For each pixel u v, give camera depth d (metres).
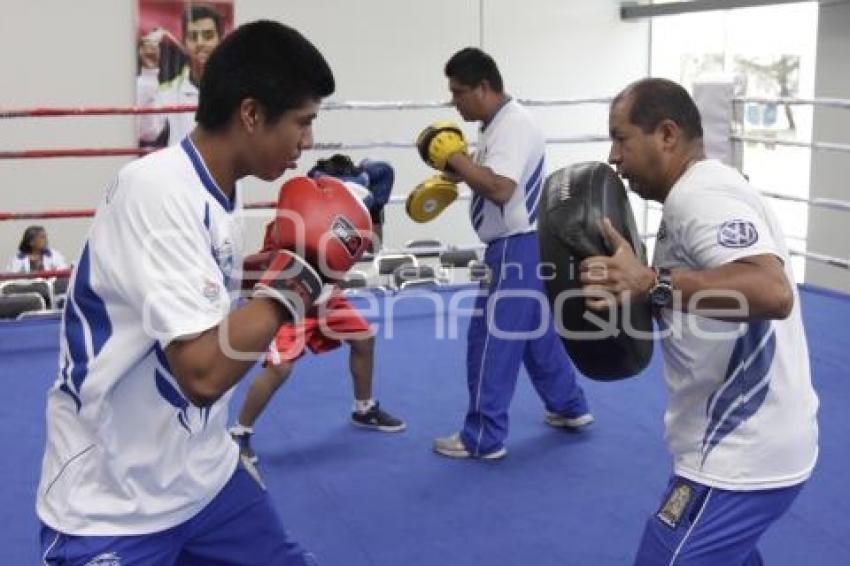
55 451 1.36
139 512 1.36
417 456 3.07
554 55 9.25
